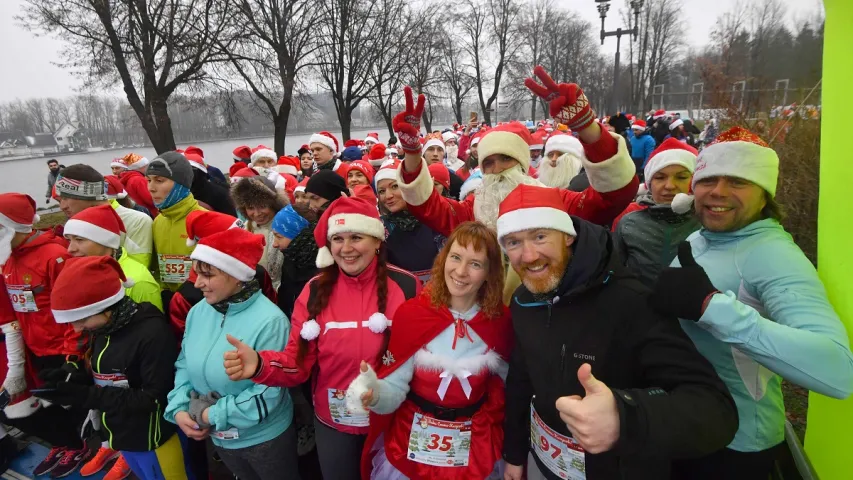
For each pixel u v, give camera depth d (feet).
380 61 71.10
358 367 7.18
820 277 5.94
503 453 6.57
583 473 5.35
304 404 11.02
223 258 7.30
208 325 7.77
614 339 5.10
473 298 6.56
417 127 8.53
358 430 7.43
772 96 20.84
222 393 7.45
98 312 7.34
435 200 9.17
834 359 4.23
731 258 5.52
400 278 7.95
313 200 11.37
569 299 5.41
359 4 66.54
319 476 9.54
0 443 11.10
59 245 10.67
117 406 7.43
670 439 3.93
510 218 5.44
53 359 10.44
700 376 4.51
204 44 45.42
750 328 4.31
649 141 32.37
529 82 7.05
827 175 5.75
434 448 6.49
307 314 7.49
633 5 57.00
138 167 27.73
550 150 13.25
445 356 6.39
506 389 6.40
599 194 7.59
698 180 5.74
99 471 10.81
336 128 115.85
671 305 4.60
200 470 9.20
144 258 12.11
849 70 5.17
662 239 8.67
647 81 93.66
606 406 3.89
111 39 42.01
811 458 6.28
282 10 57.72
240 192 12.11
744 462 5.61
